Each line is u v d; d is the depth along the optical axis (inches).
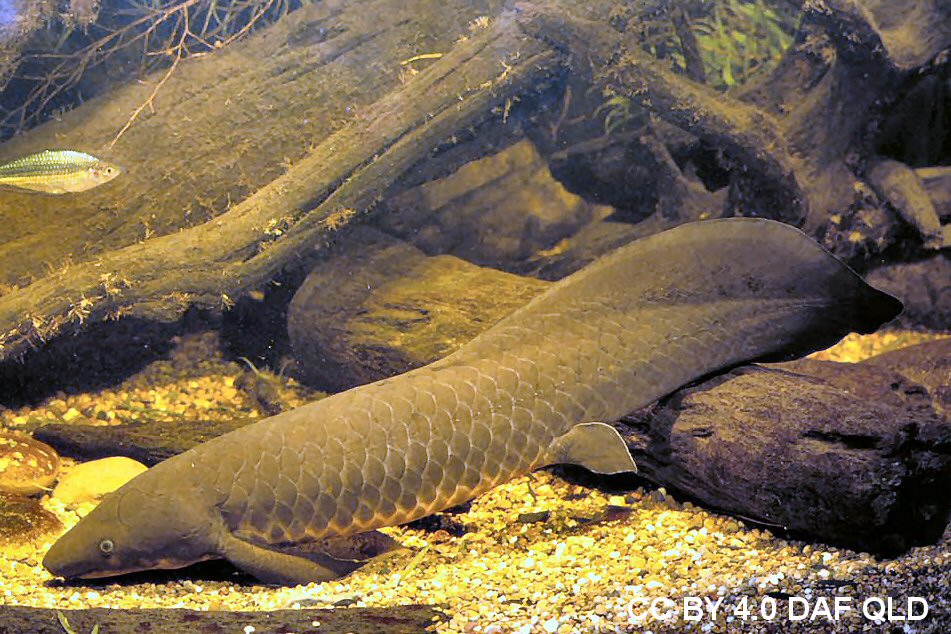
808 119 93.3
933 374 74.5
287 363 95.0
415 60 92.5
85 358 92.2
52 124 91.0
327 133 91.7
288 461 64.4
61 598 62.5
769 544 66.2
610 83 90.4
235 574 65.7
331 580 64.4
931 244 93.0
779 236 68.1
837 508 63.3
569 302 69.7
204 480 64.0
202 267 85.4
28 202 88.2
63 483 75.2
